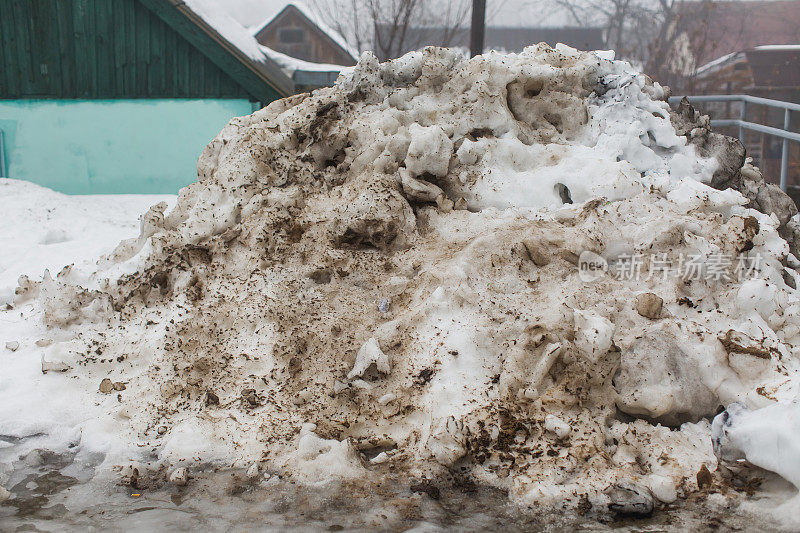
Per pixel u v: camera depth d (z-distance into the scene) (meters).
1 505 4.32
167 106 13.59
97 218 10.48
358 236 6.07
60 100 13.57
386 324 5.34
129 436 4.95
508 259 5.55
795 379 4.47
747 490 4.09
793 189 11.04
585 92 7.06
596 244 5.48
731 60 29.27
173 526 4.09
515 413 4.64
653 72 31.16
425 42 30.30
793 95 28.27
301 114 7.10
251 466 4.55
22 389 5.43
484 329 5.08
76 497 4.39
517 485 4.25
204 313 5.79
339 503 4.23
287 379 5.20
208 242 6.40
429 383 4.94
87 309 6.21
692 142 6.94
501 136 6.74
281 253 6.11
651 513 4.03
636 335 4.88
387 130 6.68
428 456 4.55
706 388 4.66
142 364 5.62
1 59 13.40
